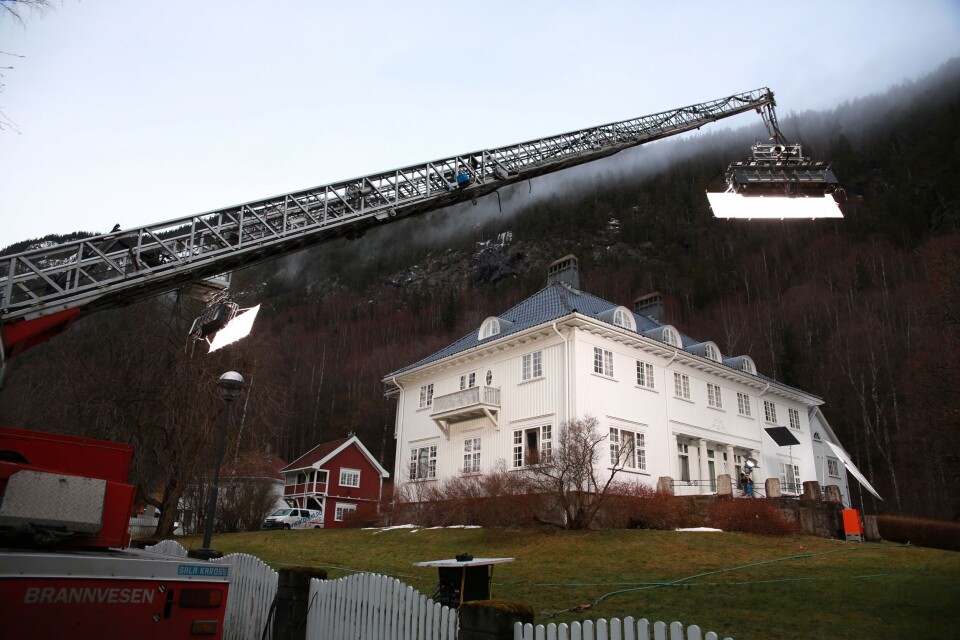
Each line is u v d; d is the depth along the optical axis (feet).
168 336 86.53
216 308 36.24
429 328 378.32
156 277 30.94
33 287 29.45
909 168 366.84
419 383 108.17
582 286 388.98
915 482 156.56
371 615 24.21
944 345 127.34
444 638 20.84
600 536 57.06
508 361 91.35
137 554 19.66
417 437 104.32
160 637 17.02
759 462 109.40
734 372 107.24
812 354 224.33
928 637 25.55
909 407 155.22
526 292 398.01
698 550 51.44
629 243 479.41
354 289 513.86
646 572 42.78
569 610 31.35
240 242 33.45
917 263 263.29
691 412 97.76
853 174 413.80
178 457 82.58
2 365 24.63
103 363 86.89
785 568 43.73
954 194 311.68
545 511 62.80
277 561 54.39
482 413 90.84
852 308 246.27
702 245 400.88
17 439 20.48
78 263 29.53
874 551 52.19
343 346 344.28
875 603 31.99
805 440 124.26
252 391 92.48
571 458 63.46
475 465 90.94
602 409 82.48
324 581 27.40
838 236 326.44
